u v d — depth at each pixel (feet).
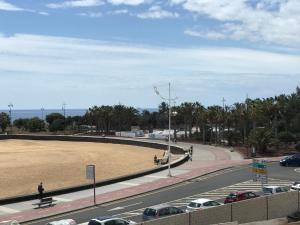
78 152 387.34
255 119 385.70
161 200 176.55
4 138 559.79
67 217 153.17
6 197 178.29
